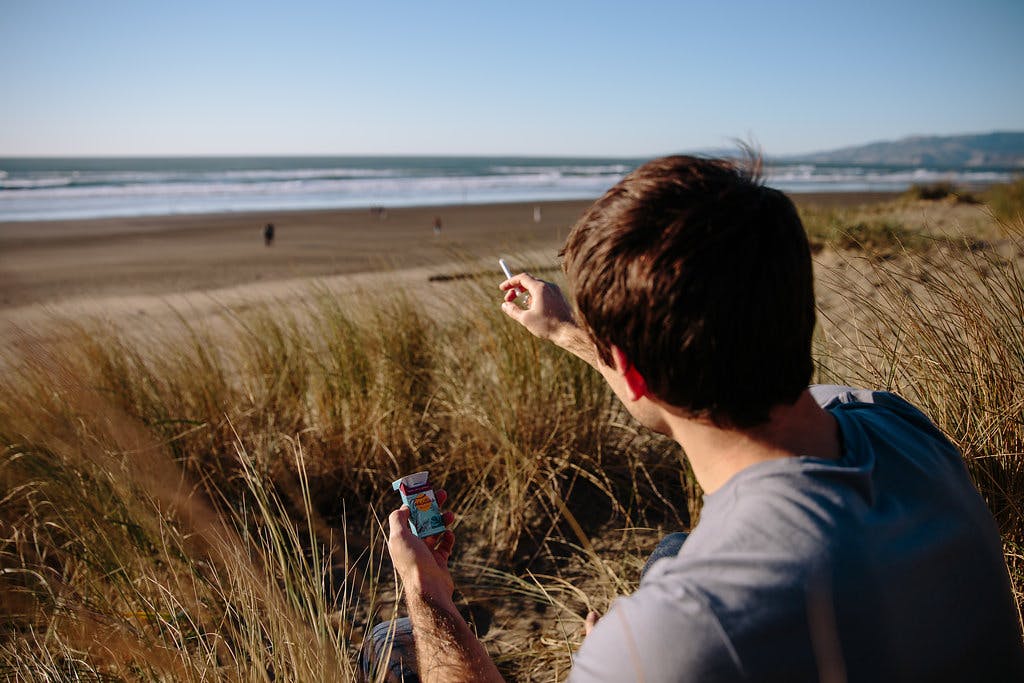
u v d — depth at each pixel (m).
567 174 79.94
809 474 0.73
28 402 2.68
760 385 0.74
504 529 2.58
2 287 13.95
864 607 0.67
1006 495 1.68
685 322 0.73
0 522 2.31
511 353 2.83
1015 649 0.83
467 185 62.59
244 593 1.76
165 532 2.22
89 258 19.81
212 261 18.45
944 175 74.81
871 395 0.98
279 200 47.16
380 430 2.99
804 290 0.75
